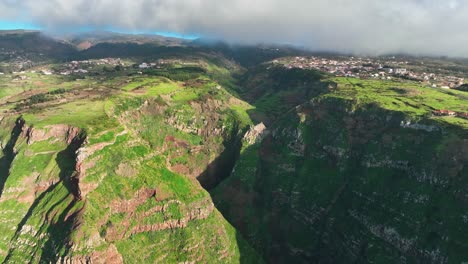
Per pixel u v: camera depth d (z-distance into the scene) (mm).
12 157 169625
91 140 147375
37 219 135250
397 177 161500
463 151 144500
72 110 191375
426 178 149875
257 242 174875
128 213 137625
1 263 129750
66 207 133000
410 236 142000
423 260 136250
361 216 162125
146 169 153000
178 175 158625
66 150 155125
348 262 155875
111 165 145750
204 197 152750
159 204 142375
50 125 163250
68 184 138875
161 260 133000
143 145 166625
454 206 136875
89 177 136875
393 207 153125
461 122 158750
